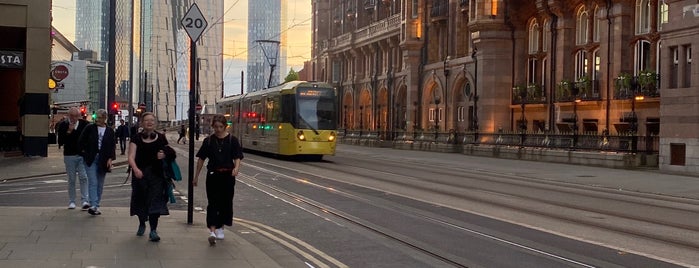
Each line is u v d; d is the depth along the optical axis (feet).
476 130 148.15
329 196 55.01
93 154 39.63
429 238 35.24
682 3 89.20
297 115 104.42
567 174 88.12
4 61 96.07
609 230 38.86
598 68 124.88
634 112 113.09
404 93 203.00
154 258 27.27
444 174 84.28
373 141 196.85
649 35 112.06
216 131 31.68
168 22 362.12
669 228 40.37
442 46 178.91
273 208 47.32
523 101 142.51
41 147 97.96
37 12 96.84
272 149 110.93
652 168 97.09
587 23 127.54
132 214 32.32
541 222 41.50
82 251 28.12
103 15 375.86
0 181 66.33
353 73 246.27
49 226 34.76
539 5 135.54
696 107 86.12
